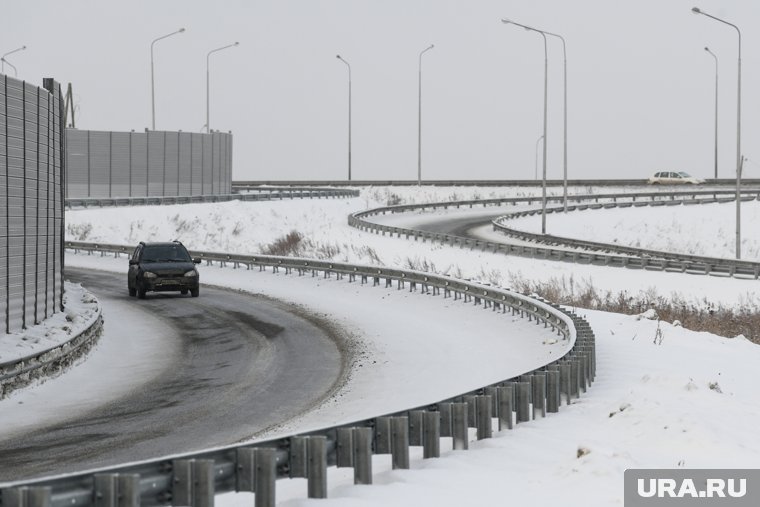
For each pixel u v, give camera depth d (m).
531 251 104.19
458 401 25.78
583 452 21.81
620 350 45.44
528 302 55.69
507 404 27.56
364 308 66.06
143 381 42.56
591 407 30.64
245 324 59.88
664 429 24.94
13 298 46.84
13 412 35.94
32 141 49.97
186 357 48.81
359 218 148.00
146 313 65.06
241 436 31.30
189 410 36.06
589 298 74.81
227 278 87.12
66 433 32.12
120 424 33.56
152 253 74.44
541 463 22.98
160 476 17.61
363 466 21.11
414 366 44.91
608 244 111.50
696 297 80.56
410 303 67.06
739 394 33.94
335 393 39.19
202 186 168.88
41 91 51.75
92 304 63.38
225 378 43.09
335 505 19.27
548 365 32.16
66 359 45.12
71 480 16.39
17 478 25.58
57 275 56.72
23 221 48.38
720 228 148.50
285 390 40.03
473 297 67.81
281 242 123.31
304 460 20.02
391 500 19.58
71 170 149.50
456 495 19.91
